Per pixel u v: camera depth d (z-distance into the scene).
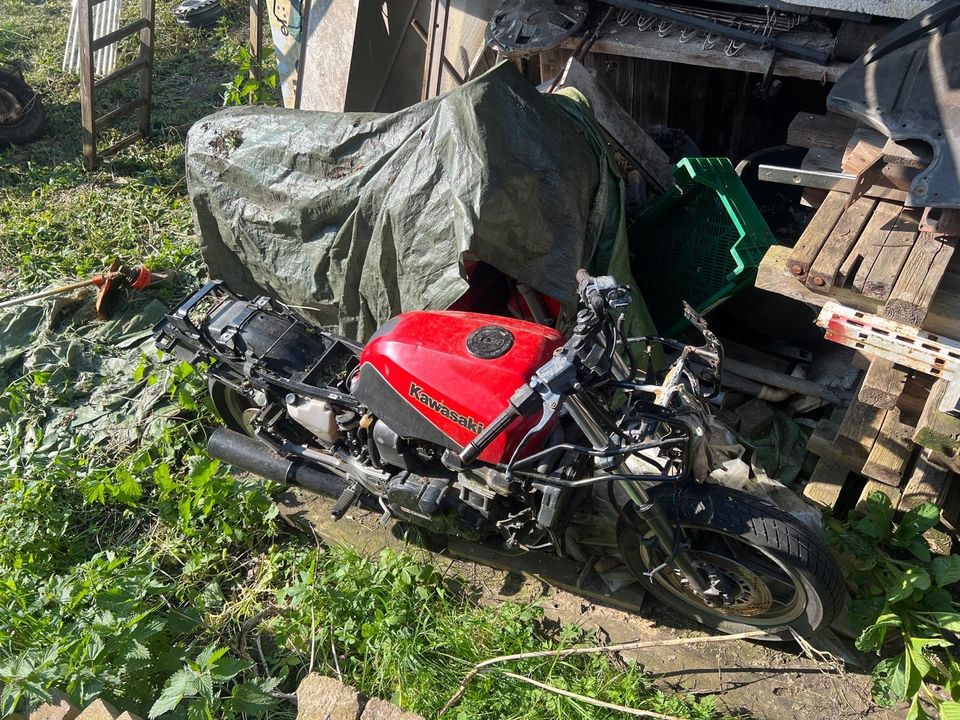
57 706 2.92
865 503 3.33
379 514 3.75
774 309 4.16
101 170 6.77
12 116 7.03
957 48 2.88
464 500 3.16
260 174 4.23
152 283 5.32
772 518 2.76
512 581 3.50
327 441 3.52
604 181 3.92
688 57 4.67
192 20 8.54
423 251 3.73
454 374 2.93
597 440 2.66
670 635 3.25
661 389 2.57
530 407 2.48
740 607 3.06
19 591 3.45
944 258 2.89
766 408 3.98
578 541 3.44
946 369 2.89
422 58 5.99
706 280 4.12
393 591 3.36
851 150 3.13
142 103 6.97
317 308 4.33
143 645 3.12
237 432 4.06
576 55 4.86
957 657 3.06
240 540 3.80
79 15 6.32
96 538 3.95
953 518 3.39
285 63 6.66
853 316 3.05
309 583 3.43
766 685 3.05
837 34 4.36
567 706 2.98
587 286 2.42
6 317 5.19
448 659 3.20
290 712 3.15
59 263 5.68
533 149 3.69
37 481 4.05
